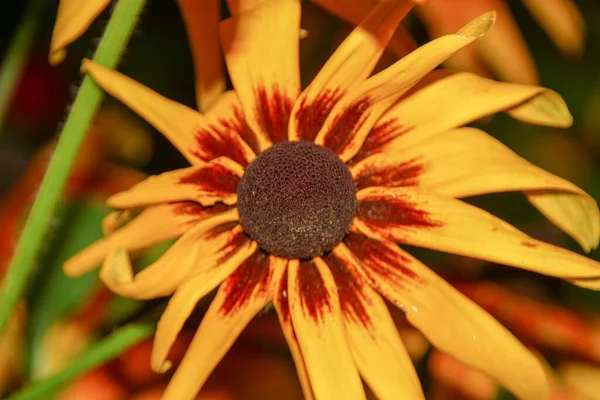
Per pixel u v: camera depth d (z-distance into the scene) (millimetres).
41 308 437
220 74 417
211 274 383
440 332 384
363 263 389
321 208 383
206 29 417
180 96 502
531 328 443
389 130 396
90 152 465
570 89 510
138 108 383
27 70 501
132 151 479
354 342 384
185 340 454
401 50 409
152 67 501
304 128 393
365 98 389
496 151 394
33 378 436
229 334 379
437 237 387
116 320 440
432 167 393
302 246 384
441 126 394
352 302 387
